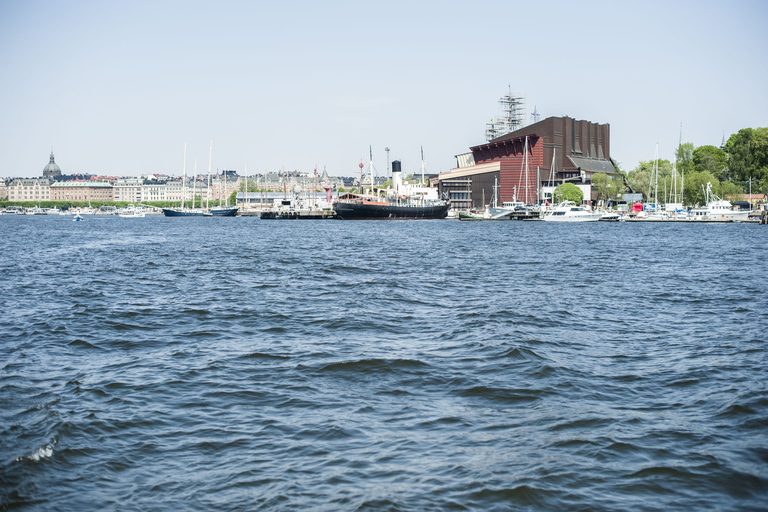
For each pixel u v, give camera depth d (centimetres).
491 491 1281
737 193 18200
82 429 1596
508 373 2078
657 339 2623
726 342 2555
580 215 18162
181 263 6241
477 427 1619
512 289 4188
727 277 4875
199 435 1573
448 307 3438
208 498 1272
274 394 1886
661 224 16725
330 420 1667
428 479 1337
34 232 14175
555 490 1290
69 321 3067
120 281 4744
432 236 11406
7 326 2969
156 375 2091
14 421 1653
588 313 3244
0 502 1254
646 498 1265
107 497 1280
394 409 1755
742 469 1373
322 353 2361
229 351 2425
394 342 2556
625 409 1745
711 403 1786
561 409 1744
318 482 1327
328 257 6869
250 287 4316
